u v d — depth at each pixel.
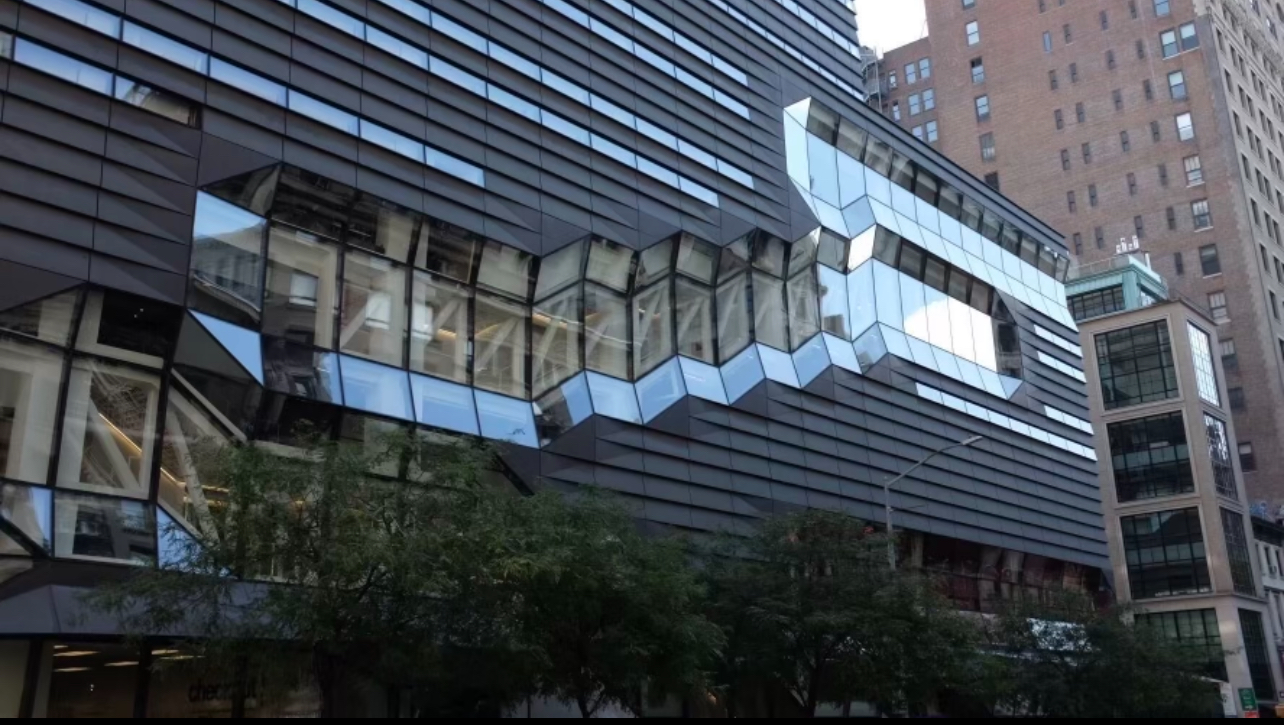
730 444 31.12
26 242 18.72
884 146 42.75
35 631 17.16
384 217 24.58
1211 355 77.50
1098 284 79.31
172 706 19.36
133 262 19.97
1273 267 91.06
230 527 15.64
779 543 25.78
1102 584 48.34
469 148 26.58
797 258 36.22
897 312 40.66
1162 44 94.62
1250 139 94.56
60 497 18.84
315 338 23.14
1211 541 69.12
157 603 15.51
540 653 17.59
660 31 34.12
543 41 29.78
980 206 48.16
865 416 36.75
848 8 45.28
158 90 21.27
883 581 25.00
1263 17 109.94
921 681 25.36
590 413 27.77
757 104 36.94
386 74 25.30
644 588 19.41
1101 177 95.12
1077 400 50.84
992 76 103.62
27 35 19.61
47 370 19.16
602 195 29.61
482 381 26.19
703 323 32.38
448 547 15.84
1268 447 83.25
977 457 41.84
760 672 24.75
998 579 41.56
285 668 15.61
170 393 20.91
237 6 22.97
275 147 22.66
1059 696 33.91
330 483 15.80
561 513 19.20
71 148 19.64
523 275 27.36
